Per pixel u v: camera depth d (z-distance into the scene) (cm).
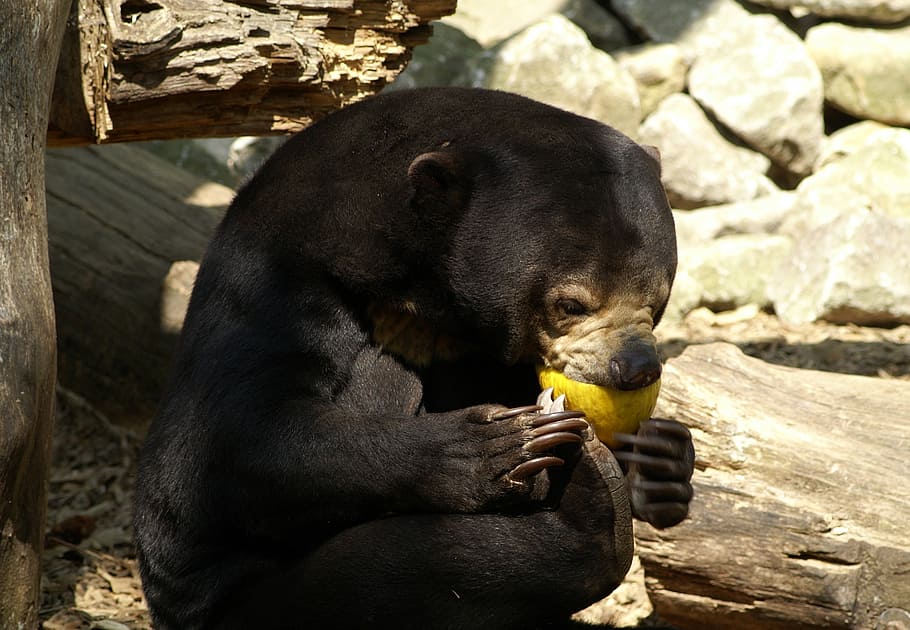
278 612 780
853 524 934
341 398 797
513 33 2228
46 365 773
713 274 1978
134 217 1609
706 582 970
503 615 769
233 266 802
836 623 924
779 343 1814
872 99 2134
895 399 1023
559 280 770
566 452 762
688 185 2119
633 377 759
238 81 994
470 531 752
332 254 780
